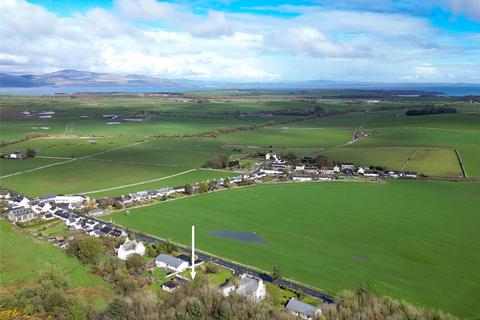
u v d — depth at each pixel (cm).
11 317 12281
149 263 16912
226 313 12144
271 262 17338
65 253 17388
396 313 12450
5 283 14438
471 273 16525
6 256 16700
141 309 12462
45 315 12550
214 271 16212
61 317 12362
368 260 17600
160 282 15338
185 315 12138
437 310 13550
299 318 12494
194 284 14225
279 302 14050
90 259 16612
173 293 13912
